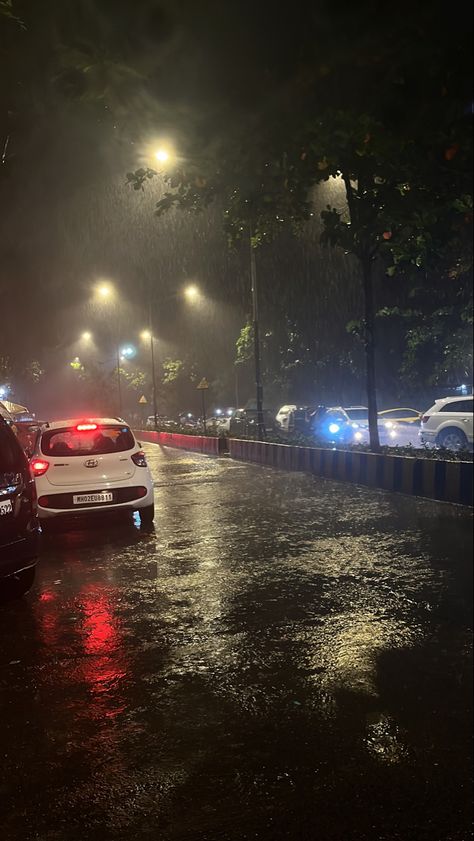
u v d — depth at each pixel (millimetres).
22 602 6797
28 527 6633
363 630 5562
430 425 20719
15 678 4812
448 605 6164
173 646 5344
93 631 5797
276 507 12469
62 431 10602
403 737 3814
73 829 3053
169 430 43094
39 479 10312
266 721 4035
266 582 7164
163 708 4246
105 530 10828
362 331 17016
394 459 14125
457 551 8297
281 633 5551
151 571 7910
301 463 19250
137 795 3307
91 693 4508
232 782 3398
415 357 29812
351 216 13672
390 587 6797
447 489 12344
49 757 3693
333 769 3502
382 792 3293
